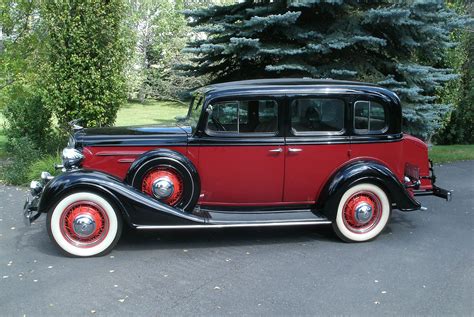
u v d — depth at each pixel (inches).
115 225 182.2
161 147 191.9
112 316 136.8
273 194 201.2
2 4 372.5
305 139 197.3
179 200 191.0
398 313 139.6
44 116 372.2
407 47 360.8
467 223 231.5
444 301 147.4
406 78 350.6
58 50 330.0
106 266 173.6
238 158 195.2
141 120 698.2
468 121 537.3
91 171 182.2
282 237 209.0
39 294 150.4
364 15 335.9
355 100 199.8
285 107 195.0
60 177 176.9
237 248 194.5
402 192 200.4
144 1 935.0
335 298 148.9
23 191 284.8
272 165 197.2
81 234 179.5
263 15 352.8
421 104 358.3
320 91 196.9
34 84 376.8
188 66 376.2
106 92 337.7
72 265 174.2
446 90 440.8
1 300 146.0
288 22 329.4
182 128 202.2
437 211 253.0
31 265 173.8
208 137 192.4
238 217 193.9
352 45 347.3
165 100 1011.9
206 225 185.5
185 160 189.5
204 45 336.2
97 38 331.3
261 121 195.3
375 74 347.9
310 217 197.5
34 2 372.8
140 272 168.6
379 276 166.1
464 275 167.5
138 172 186.7
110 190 177.5
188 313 138.8
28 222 181.0
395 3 338.6
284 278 164.2
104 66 336.2
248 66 368.5
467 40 481.4
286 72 351.9
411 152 218.4
